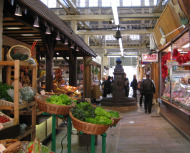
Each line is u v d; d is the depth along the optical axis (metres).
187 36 5.80
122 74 10.15
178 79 7.29
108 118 2.82
